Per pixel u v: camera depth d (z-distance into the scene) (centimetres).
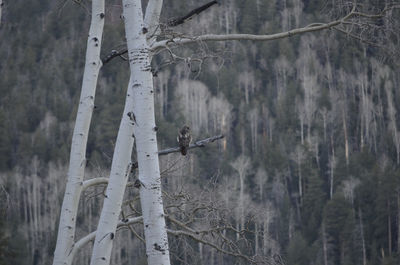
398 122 11762
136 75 1455
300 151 10712
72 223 1811
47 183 9006
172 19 1708
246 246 2103
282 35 1772
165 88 10894
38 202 8450
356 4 1767
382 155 11469
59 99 11969
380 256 7862
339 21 1775
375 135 11938
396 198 8125
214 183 2055
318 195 9231
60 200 8306
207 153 8056
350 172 9881
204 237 2078
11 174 9144
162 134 5950
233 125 11712
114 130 7712
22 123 10931
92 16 1894
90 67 1870
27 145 9944
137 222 1959
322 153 11481
